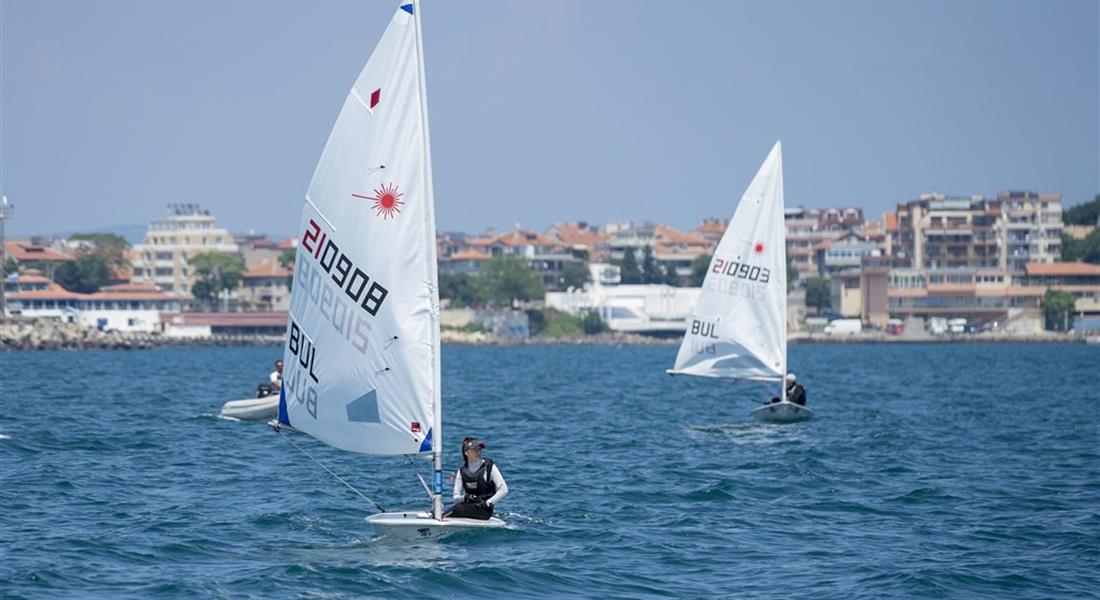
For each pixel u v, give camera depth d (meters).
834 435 173.00
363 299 83.00
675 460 142.75
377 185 82.38
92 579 79.31
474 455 93.94
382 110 82.12
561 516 102.88
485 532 92.19
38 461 136.12
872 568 84.25
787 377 191.88
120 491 115.19
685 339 190.25
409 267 82.38
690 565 85.25
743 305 187.62
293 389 85.56
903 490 118.19
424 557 85.38
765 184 186.50
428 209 82.12
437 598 75.62
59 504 107.31
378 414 83.50
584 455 148.75
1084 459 144.12
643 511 106.06
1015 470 133.62
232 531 95.38
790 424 191.50
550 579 80.25
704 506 109.00
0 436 160.88
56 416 196.62
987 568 84.06
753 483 122.56
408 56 81.94
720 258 188.38
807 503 110.75
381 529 90.75
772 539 94.25
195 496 112.62
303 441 158.62
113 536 92.56
